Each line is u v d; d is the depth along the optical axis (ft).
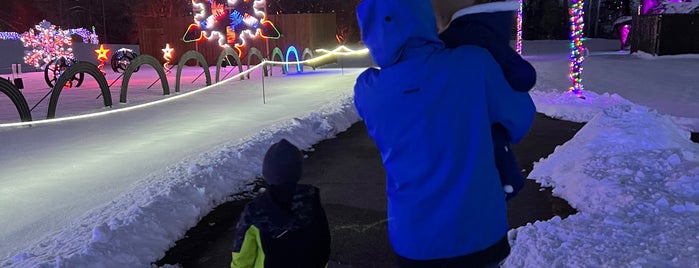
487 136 5.69
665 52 70.49
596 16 147.23
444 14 6.33
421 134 5.70
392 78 5.82
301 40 78.13
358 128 27.99
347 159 21.56
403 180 5.96
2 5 132.16
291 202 8.13
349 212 15.38
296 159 7.97
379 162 20.95
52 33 66.54
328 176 19.26
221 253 13.05
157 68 45.14
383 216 14.99
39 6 130.93
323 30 80.84
